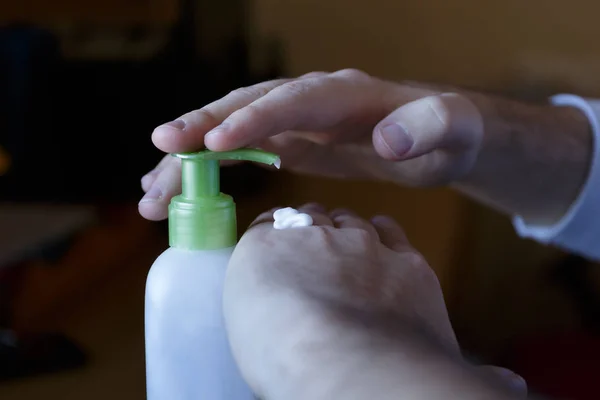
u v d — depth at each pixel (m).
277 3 0.90
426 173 0.56
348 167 0.58
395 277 0.39
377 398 0.31
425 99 0.49
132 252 0.81
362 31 0.98
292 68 0.93
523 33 1.03
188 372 0.39
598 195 0.61
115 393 0.59
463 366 0.33
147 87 0.83
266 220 0.42
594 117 0.62
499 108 0.59
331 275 0.37
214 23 0.84
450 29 1.02
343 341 0.33
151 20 0.82
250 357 0.35
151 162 0.84
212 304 0.39
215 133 0.40
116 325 0.69
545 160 0.60
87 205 0.84
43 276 0.74
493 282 0.99
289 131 0.52
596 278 0.96
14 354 0.62
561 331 0.90
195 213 0.39
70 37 0.80
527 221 0.66
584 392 0.69
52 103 0.81
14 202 0.83
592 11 1.04
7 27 0.79
